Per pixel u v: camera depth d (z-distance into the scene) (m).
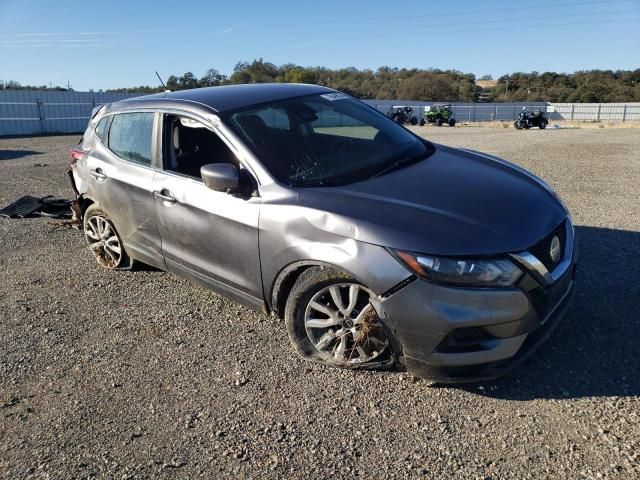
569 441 2.61
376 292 2.91
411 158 3.91
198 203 3.76
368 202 3.13
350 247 2.97
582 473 2.41
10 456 2.75
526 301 2.80
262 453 2.67
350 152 3.83
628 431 2.64
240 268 3.61
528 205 3.20
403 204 3.09
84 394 3.24
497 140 18.03
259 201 3.41
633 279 4.30
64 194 8.65
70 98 27.28
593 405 2.85
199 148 3.92
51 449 2.78
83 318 4.25
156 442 2.79
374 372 3.29
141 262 5.00
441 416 2.86
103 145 4.88
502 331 2.80
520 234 2.89
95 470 2.62
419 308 2.81
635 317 3.69
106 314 4.30
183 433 2.85
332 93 4.62
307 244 3.13
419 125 38.53
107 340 3.89
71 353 3.73
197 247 3.90
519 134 22.27
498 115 53.97
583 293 4.08
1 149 16.48
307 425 2.85
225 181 3.36
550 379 3.10
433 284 2.78
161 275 5.07
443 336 2.80
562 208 3.49
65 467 2.65
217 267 3.81
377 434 2.75
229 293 3.82
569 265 3.16
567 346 3.39
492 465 2.50
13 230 6.71
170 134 4.16
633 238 5.34
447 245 2.78
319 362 3.41
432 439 2.69
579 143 15.49
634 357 3.24
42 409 3.12
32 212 7.32
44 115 26.02
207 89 4.53
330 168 3.60
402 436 2.73
